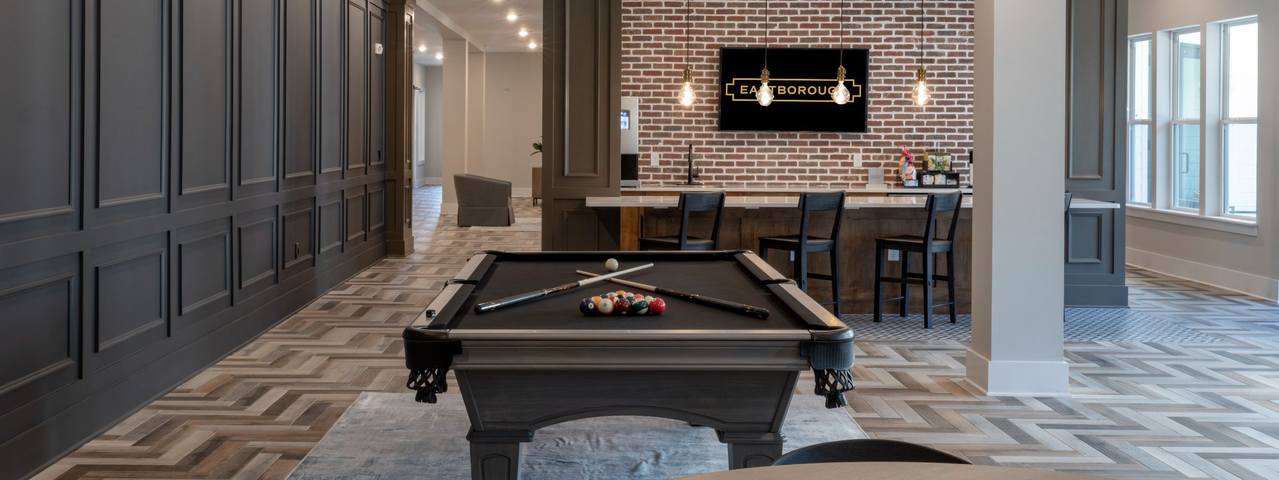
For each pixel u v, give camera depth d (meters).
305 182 7.42
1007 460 3.91
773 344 2.74
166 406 4.61
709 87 10.35
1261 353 6.00
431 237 12.80
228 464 3.78
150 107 4.69
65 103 3.92
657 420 4.47
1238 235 8.69
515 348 2.72
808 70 10.35
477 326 2.92
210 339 5.48
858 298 7.37
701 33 10.32
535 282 3.85
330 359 5.64
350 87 8.91
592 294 3.58
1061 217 4.88
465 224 14.39
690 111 10.38
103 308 4.24
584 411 2.86
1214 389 5.09
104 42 4.21
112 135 4.30
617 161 7.81
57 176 3.87
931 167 10.30
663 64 10.34
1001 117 4.84
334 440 4.09
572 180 7.84
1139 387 5.12
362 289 8.30
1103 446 4.11
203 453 3.92
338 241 8.58
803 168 10.48
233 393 4.86
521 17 15.02
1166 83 9.94
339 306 7.45
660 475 3.75
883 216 7.31
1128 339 6.45
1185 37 9.72
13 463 3.54
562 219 7.86
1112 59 7.82
